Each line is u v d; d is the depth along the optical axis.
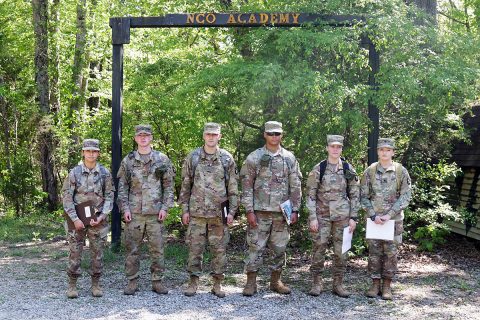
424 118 9.63
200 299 6.52
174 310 6.06
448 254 9.57
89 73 17.69
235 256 9.30
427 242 9.59
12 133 15.89
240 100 9.32
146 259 8.66
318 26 9.02
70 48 17.22
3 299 6.43
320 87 8.51
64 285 7.14
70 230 6.46
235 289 7.06
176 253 9.09
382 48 9.16
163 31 13.98
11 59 15.60
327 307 6.30
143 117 11.70
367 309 6.27
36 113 14.62
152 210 6.61
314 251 6.79
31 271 8.01
